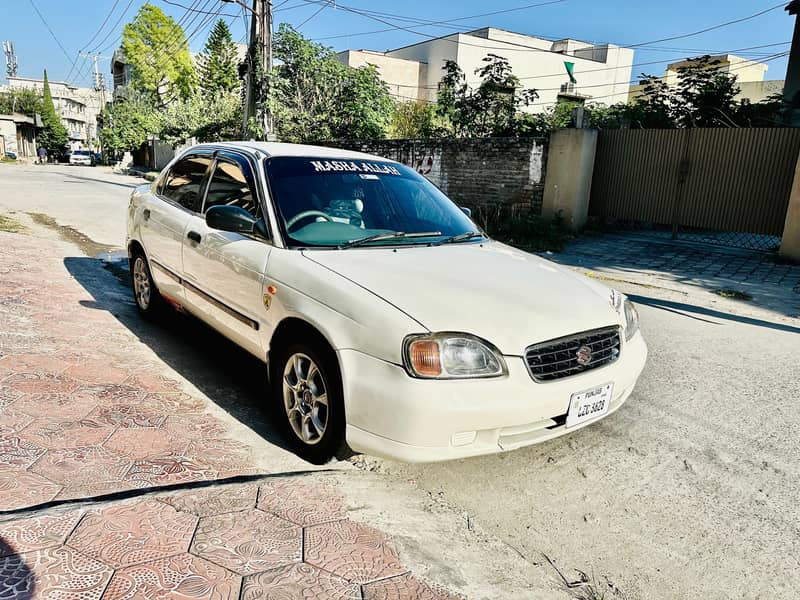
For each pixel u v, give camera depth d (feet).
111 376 12.36
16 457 8.70
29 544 6.68
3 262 21.39
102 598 6.03
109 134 136.36
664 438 11.71
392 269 10.05
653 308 22.30
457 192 43.75
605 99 130.72
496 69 47.37
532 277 10.73
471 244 12.57
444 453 8.43
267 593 6.41
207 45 141.28
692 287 25.95
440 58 120.16
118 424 10.20
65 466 8.63
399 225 12.50
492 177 41.65
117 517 7.39
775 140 32.09
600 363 9.72
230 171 13.32
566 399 9.05
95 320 16.21
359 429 8.71
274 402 10.77
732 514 9.28
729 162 33.76
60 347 13.55
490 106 47.16
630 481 10.09
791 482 10.30
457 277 10.05
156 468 8.89
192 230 13.44
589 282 11.59
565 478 10.09
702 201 35.09
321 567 6.99
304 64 61.26
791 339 18.89
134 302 18.84
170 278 14.57
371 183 13.23
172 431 10.25
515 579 7.41
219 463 9.36
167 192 15.80
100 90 196.34
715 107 40.19
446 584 7.06
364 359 8.63
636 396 13.74
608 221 40.73
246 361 14.49
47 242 27.37
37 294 17.83
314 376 9.74
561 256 32.53
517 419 8.62
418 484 9.58
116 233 32.76
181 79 159.74
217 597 6.25
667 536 8.64
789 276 28.50
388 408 8.33
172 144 101.35
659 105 42.24
